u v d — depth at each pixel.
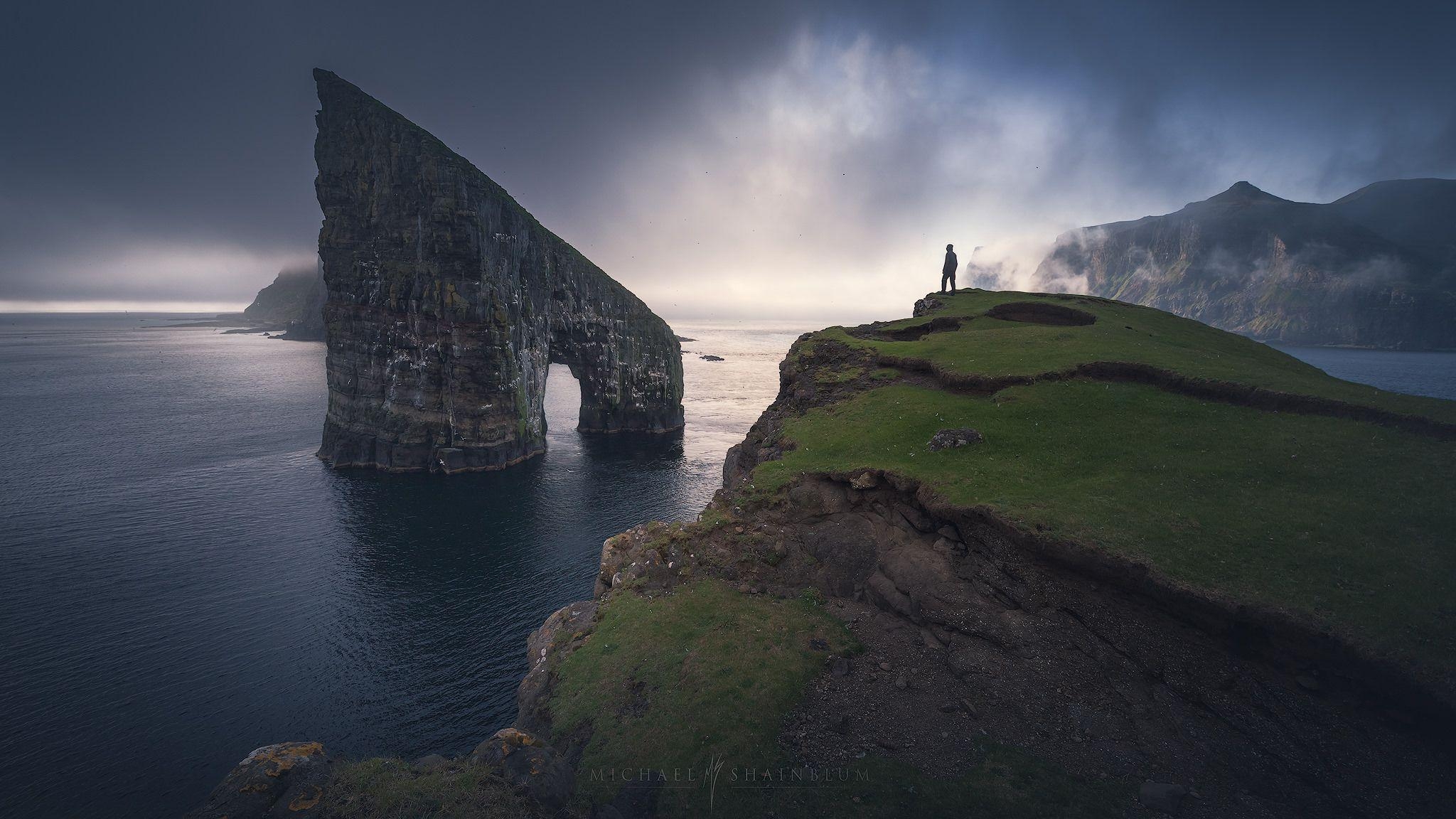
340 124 104.06
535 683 20.80
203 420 132.50
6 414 136.12
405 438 100.31
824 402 34.44
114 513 76.38
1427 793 11.90
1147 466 21.06
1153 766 13.55
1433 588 13.98
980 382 30.06
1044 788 13.32
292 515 76.88
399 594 55.50
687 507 81.94
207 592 55.69
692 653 19.03
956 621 18.16
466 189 98.56
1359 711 13.25
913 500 22.58
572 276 129.00
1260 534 16.67
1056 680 15.99
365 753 35.28
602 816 13.40
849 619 20.00
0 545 65.94
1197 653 15.21
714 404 169.88
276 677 42.41
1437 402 21.30
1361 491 17.78
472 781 12.20
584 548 66.94
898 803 13.38
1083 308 43.09
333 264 105.19
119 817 30.98
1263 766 13.23
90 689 41.09
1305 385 24.39
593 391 137.50
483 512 79.44
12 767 34.06
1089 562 16.83
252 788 10.77
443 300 98.12
